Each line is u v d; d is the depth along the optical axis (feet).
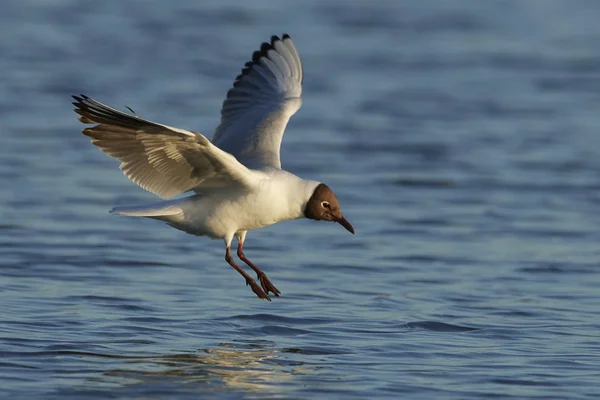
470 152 73.31
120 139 32.50
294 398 31.17
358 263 49.80
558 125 80.59
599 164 70.38
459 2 128.26
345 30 112.06
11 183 63.10
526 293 45.01
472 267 49.44
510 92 90.53
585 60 101.50
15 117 79.20
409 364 34.71
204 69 95.76
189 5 123.54
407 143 75.36
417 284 46.26
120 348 35.78
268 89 41.22
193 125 75.61
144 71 94.53
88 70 93.97
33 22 112.47
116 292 43.45
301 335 38.17
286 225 57.72
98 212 58.18
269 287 37.50
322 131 78.38
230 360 34.83
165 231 55.36
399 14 120.47
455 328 39.45
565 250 52.80
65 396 30.81
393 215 59.26
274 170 36.29
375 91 90.17
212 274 47.34
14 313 39.52
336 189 64.28
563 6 126.52
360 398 31.22
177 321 39.58
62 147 72.13
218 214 35.53
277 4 124.67
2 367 33.19
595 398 31.45
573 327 39.78
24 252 49.62
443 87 91.71
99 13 118.32
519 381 32.99
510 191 64.59
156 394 31.32
